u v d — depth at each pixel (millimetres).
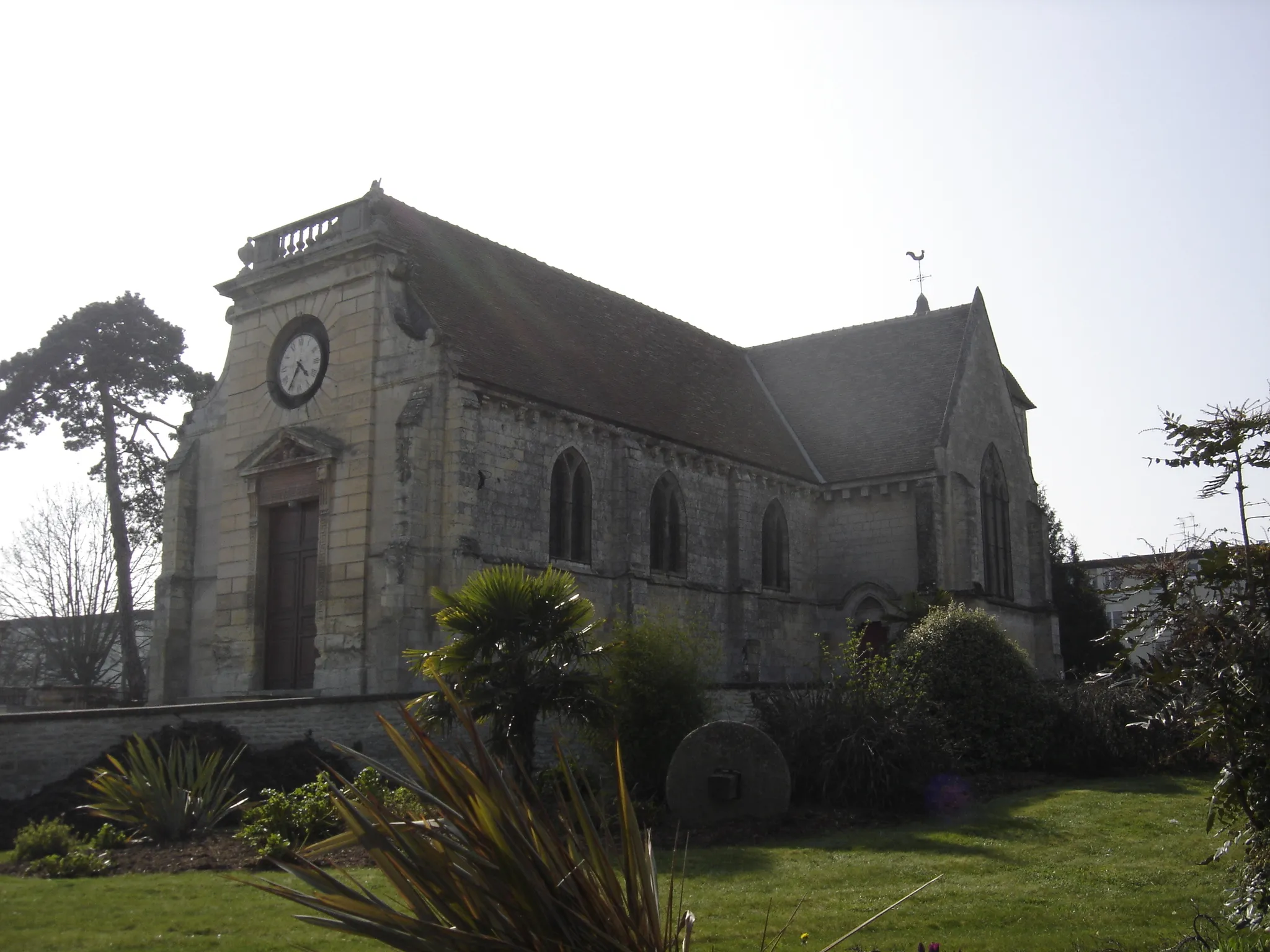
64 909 12398
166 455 48656
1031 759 25672
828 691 23344
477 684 18609
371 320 29938
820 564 41875
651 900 6523
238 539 32250
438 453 28094
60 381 46969
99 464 48656
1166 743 24547
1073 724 25766
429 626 27203
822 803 21000
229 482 32938
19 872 15234
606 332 37938
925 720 22203
